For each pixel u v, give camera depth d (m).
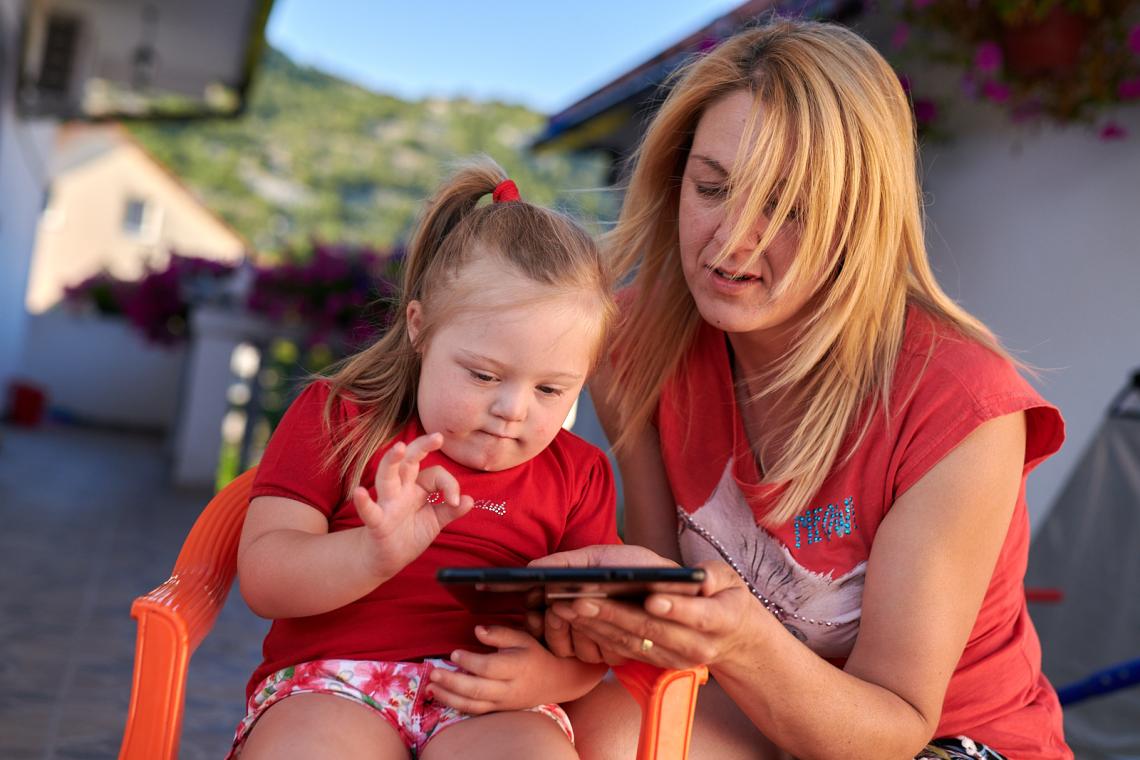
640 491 1.99
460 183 1.85
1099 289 3.66
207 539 1.68
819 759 1.49
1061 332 3.79
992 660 1.71
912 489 1.62
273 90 43.69
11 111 10.48
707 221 1.68
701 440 1.89
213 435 9.62
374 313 2.06
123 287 17.64
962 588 1.58
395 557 1.37
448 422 1.60
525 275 1.58
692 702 1.42
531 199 1.92
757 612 1.37
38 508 7.68
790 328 1.78
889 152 1.65
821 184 1.60
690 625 1.31
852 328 1.69
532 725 1.46
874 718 1.46
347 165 41.97
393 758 1.44
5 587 5.05
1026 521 1.79
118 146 26.47
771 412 1.84
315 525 1.58
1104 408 3.58
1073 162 3.84
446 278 1.63
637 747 1.55
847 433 1.71
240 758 1.45
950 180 4.39
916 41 4.17
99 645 4.21
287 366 9.59
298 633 1.58
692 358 1.95
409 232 1.90
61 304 18.34
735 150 1.65
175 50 11.74
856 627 1.71
